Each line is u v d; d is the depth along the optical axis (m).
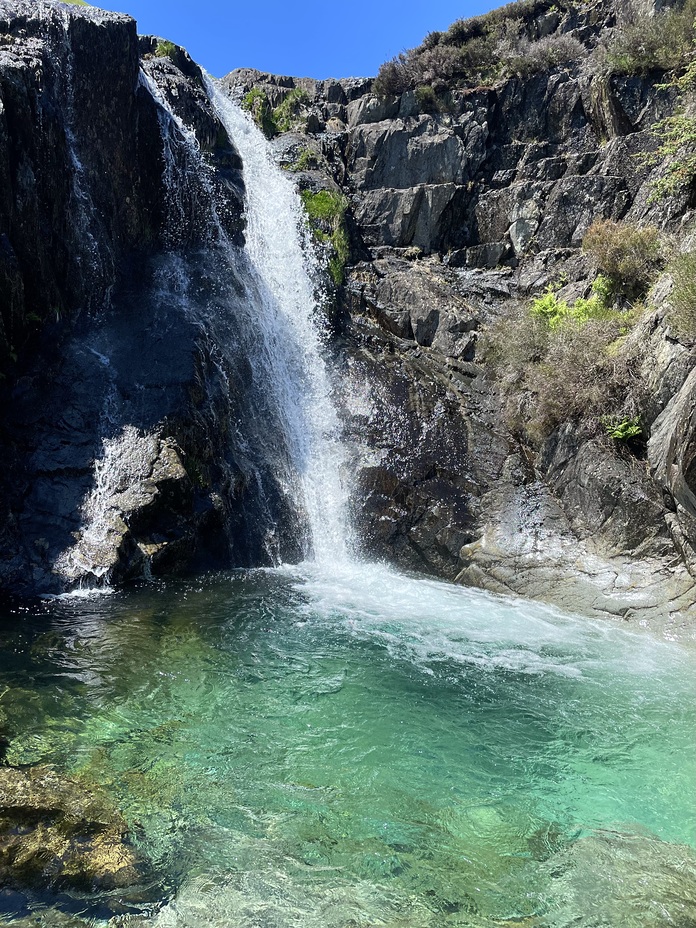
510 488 11.45
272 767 5.48
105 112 12.30
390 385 13.40
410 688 7.00
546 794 5.38
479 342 14.04
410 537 11.40
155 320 11.91
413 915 4.05
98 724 5.80
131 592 8.75
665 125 14.09
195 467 10.23
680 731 6.41
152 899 4.03
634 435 10.43
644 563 9.61
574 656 8.03
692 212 12.29
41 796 4.68
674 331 9.98
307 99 19.47
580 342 11.51
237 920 3.93
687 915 4.14
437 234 16.78
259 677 6.98
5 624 7.44
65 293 11.39
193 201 14.34
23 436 9.57
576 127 16.09
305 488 12.06
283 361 13.86
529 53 16.81
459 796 5.30
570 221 15.39
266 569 10.52
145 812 4.76
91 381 10.52
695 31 13.93
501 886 4.35
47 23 11.30
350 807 5.05
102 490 9.34
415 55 18.30
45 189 10.70
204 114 15.72
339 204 16.53
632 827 5.02
